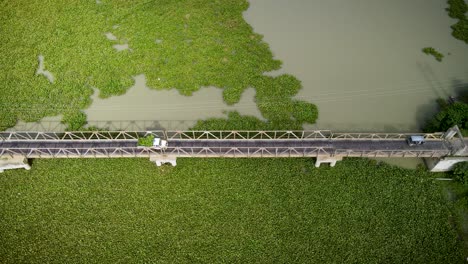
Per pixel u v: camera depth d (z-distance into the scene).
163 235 41.53
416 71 55.84
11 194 44.03
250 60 55.97
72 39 57.22
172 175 45.72
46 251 40.28
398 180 45.31
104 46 56.56
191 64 55.41
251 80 54.06
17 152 44.72
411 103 52.53
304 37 59.28
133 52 56.19
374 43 58.97
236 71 54.84
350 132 49.81
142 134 48.84
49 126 49.59
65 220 42.31
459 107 46.59
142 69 54.66
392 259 40.19
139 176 45.59
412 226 42.16
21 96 51.84
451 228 42.16
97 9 60.69
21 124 49.69
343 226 42.25
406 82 54.66
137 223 42.28
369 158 47.00
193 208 43.41
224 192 44.59
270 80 54.09
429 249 40.78
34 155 44.78
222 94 52.91
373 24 61.38
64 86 52.75
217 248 40.81
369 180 45.25
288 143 45.81
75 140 45.94
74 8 60.62
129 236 41.41
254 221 42.56
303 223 42.47
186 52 56.53
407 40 59.38
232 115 50.81
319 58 56.91
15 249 40.34
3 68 54.06
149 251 40.50
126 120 50.34
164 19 59.97
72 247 40.62
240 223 42.44
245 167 46.41
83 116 50.31
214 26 59.50
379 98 52.97
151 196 44.19
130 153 44.94
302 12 62.62
